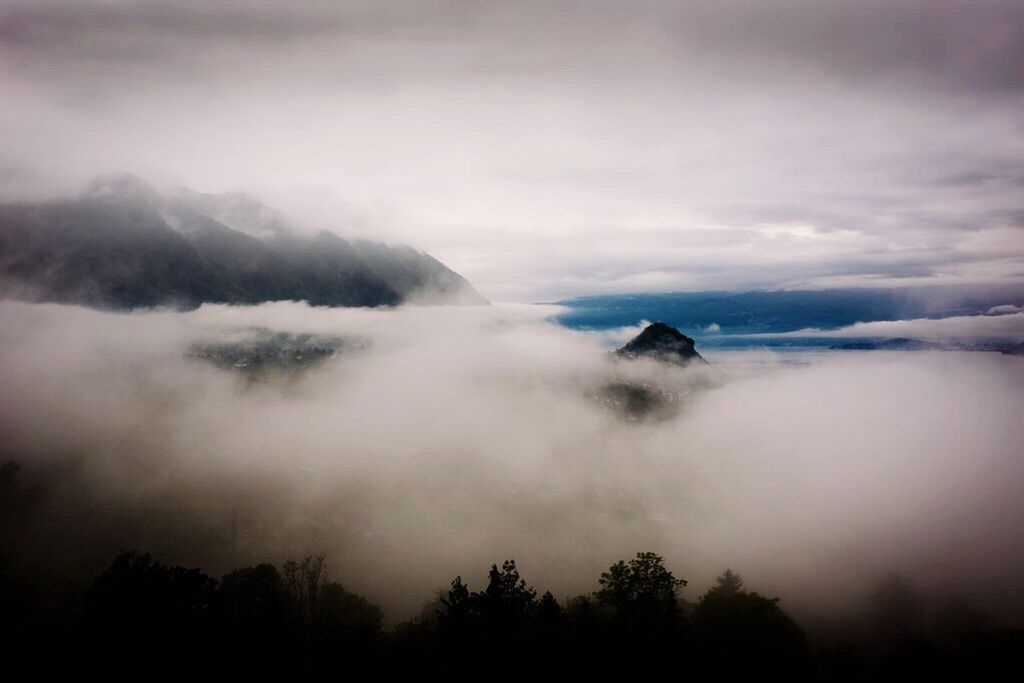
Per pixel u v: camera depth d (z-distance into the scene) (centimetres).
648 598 7538
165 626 6219
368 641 6881
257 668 6219
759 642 7406
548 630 6681
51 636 7369
